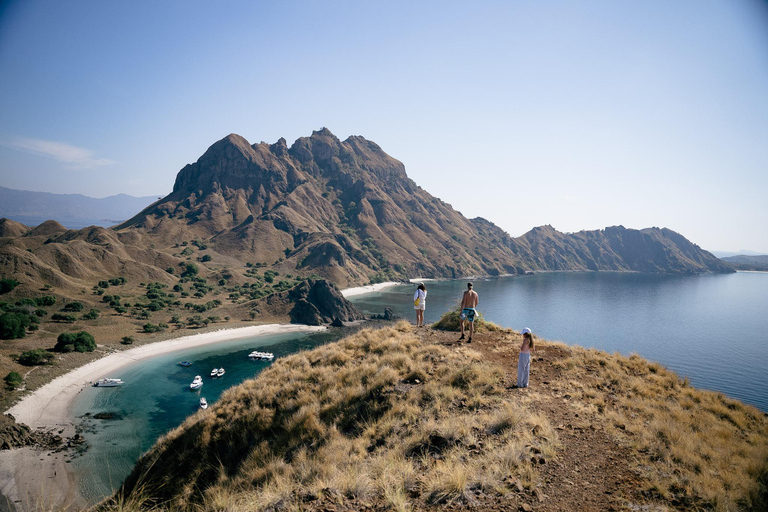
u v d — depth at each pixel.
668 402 11.33
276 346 91.25
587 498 5.97
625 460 7.38
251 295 141.62
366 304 162.75
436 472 6.80
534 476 6.48
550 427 8.70
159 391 59.66
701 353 97.06
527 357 11.84
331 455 8.42
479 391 11.08
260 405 13.37
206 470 10.71
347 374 13.95
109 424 46.69
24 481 32.91
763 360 90.31
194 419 14.25
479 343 17.14
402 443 8.49
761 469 6.98
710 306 193.00
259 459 9.81
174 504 8.94
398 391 11.68
